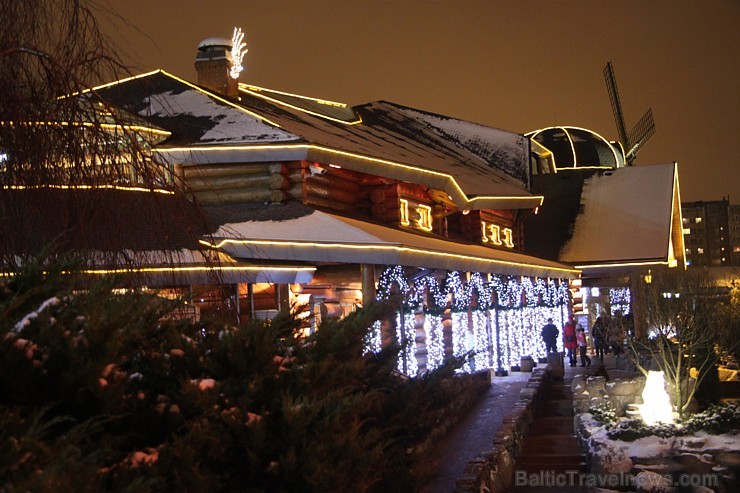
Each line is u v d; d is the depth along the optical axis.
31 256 11.68
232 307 13.70
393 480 12.02
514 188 40.09
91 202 12.33
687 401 23.41
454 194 32.16
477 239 37.56
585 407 24.72
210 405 9.10
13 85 11.97
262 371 10.04
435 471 17.11
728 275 52.03
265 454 9.16
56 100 12.20
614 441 21.42
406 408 13.45
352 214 28.28
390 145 34.84
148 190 13.21
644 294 33.94
